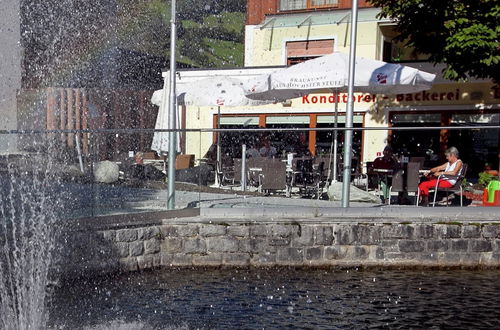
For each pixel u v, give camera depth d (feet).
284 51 62.95
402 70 35.06
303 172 32.27
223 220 23.62
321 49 60.90
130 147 24.91
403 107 54.03
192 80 60.18
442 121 52.90
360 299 19.47
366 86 38.04
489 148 45.19
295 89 37.70
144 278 22.07
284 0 62.95
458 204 29.55
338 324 16.84
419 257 23.82
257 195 31.14
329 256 23.71
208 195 27.25
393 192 29.86
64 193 21.61
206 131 23.09
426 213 23.94
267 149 33.06
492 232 23.85
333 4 60.54
